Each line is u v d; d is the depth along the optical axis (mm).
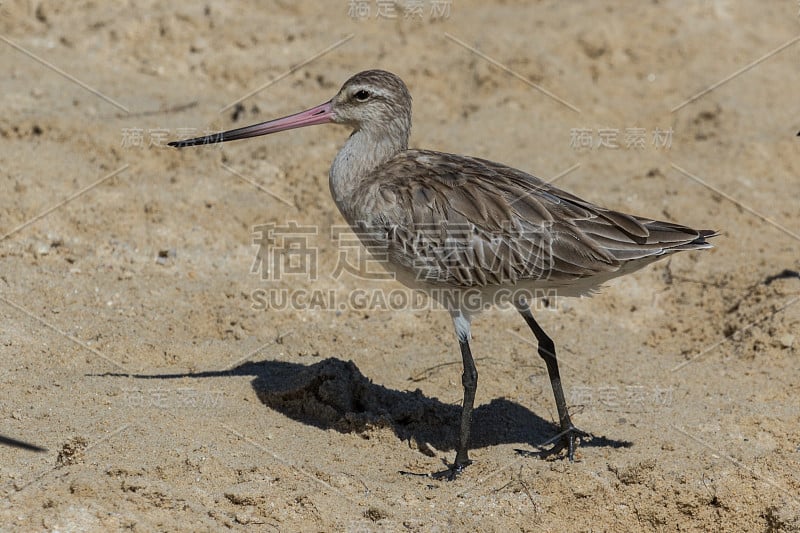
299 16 22266
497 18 22953
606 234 12070
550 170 18125
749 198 17938
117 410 11977
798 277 15531
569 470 11797
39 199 15797
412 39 21672
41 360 12859
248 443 11820
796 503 11492
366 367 13852
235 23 21453
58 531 9992
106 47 20250
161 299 14508
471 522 11039
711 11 23594
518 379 13828
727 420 12828
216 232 15977
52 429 11406
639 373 14031
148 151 17250
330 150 18000
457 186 12273
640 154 19109
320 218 16562
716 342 14727
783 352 14141
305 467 11500
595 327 15172
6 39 20109
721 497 11594
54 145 17016
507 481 11695
